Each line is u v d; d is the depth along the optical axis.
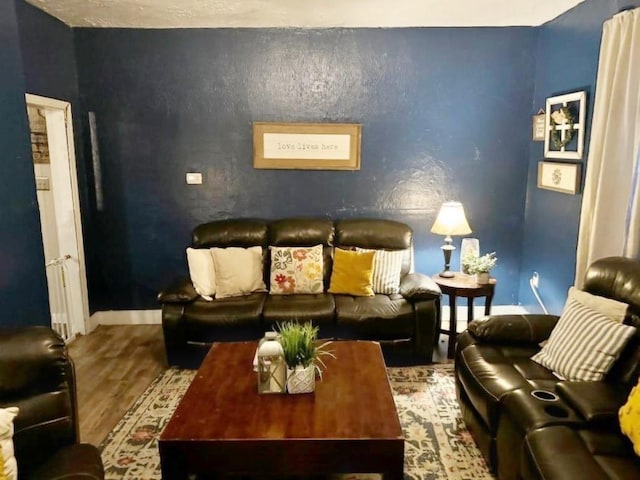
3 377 1.74
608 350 2.22
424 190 4.38
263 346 2.20
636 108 2.73
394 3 3.47
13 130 2.59
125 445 2.63
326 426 1.94
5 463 1.54
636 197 2.67
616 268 2.46
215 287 3.73
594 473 1.62
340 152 4.31
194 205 4.40
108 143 4.28
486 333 2.74
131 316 4.55
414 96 4.23
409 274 3.89
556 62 3.83
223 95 4.23
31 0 3.37
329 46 4.15
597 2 3.23
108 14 3.72
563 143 3.64
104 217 4.39
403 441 1.87
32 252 2.76
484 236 4.45
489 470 2.38
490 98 4.23
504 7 3.59
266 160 4.32
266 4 3.47
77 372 3.53
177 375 3.48
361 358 2.60
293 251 3.90
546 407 2.02
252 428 1.93
